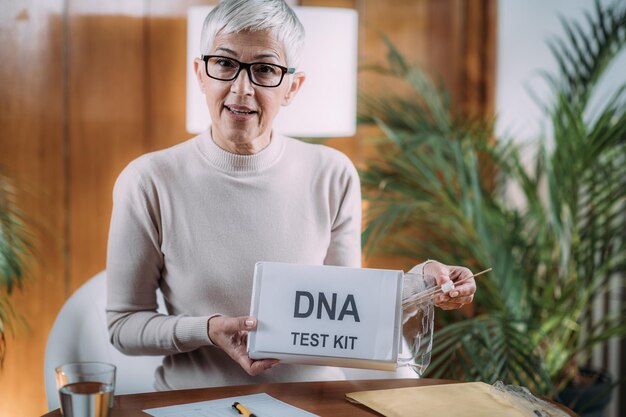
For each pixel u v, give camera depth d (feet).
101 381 3.10
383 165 9.45
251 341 3.79
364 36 9.45
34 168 8.25
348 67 7.38
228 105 4.48
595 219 7.73
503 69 9.73
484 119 9.68
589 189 7.75
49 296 8.38
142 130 8.75
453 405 3.63
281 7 4.47
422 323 3.85
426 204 7.82
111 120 8.60
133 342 4.48
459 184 8.44
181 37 8.79
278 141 4.97
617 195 7.57
